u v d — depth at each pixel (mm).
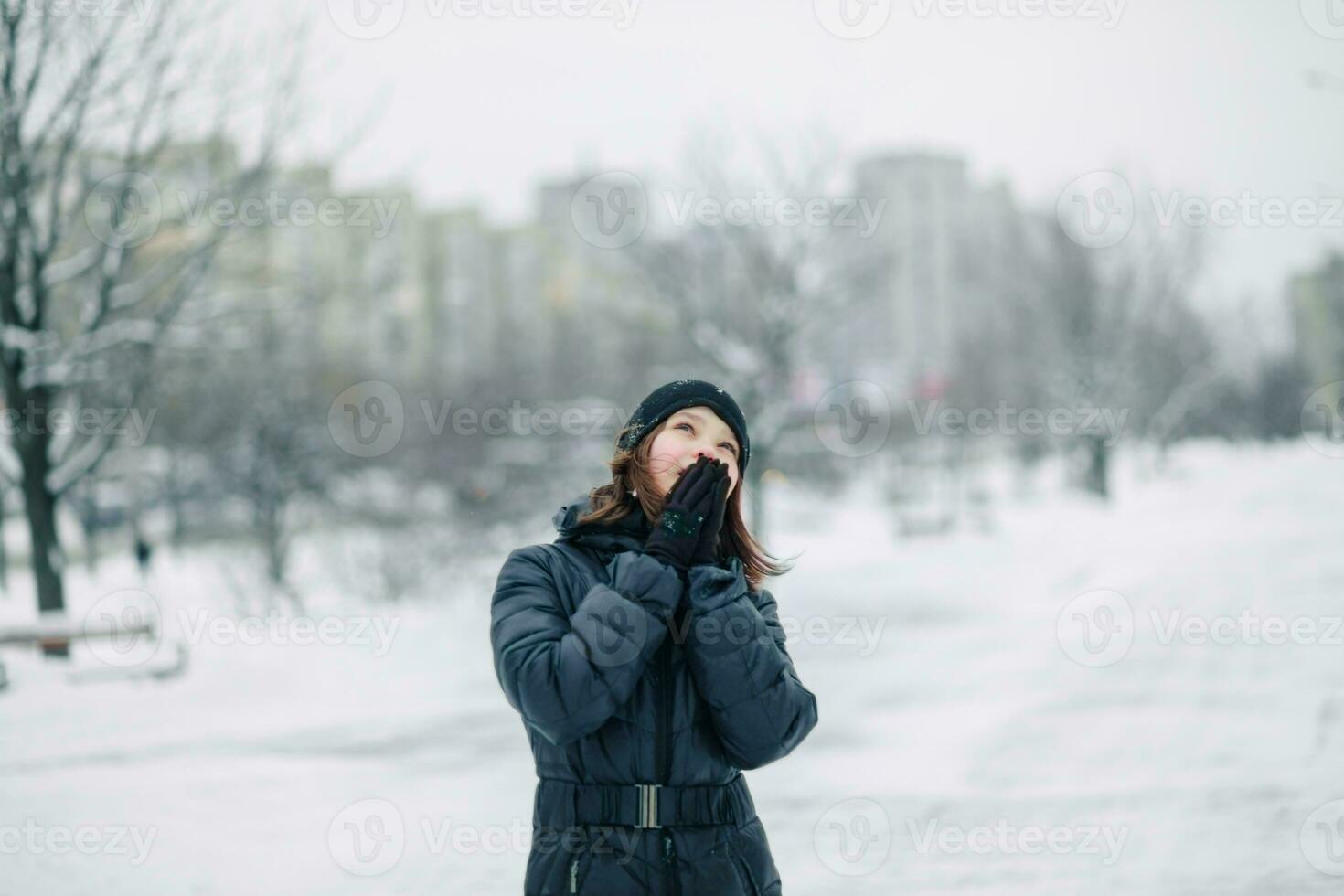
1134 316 42156
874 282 21234
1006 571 20047
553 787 2568
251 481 21500
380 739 9398
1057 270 40625
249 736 9414
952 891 5715
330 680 11867
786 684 2617
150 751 8977
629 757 2549
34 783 7977
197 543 26406
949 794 7367
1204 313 47094
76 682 11477
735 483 2873
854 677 11609
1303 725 8484
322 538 24641
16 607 19109
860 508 40344
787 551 25250
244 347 18531
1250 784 7203
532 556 2725
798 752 8688
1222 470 44781
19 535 27047
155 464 24688
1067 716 9250
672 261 19906
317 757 8805
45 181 12602
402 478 25750
